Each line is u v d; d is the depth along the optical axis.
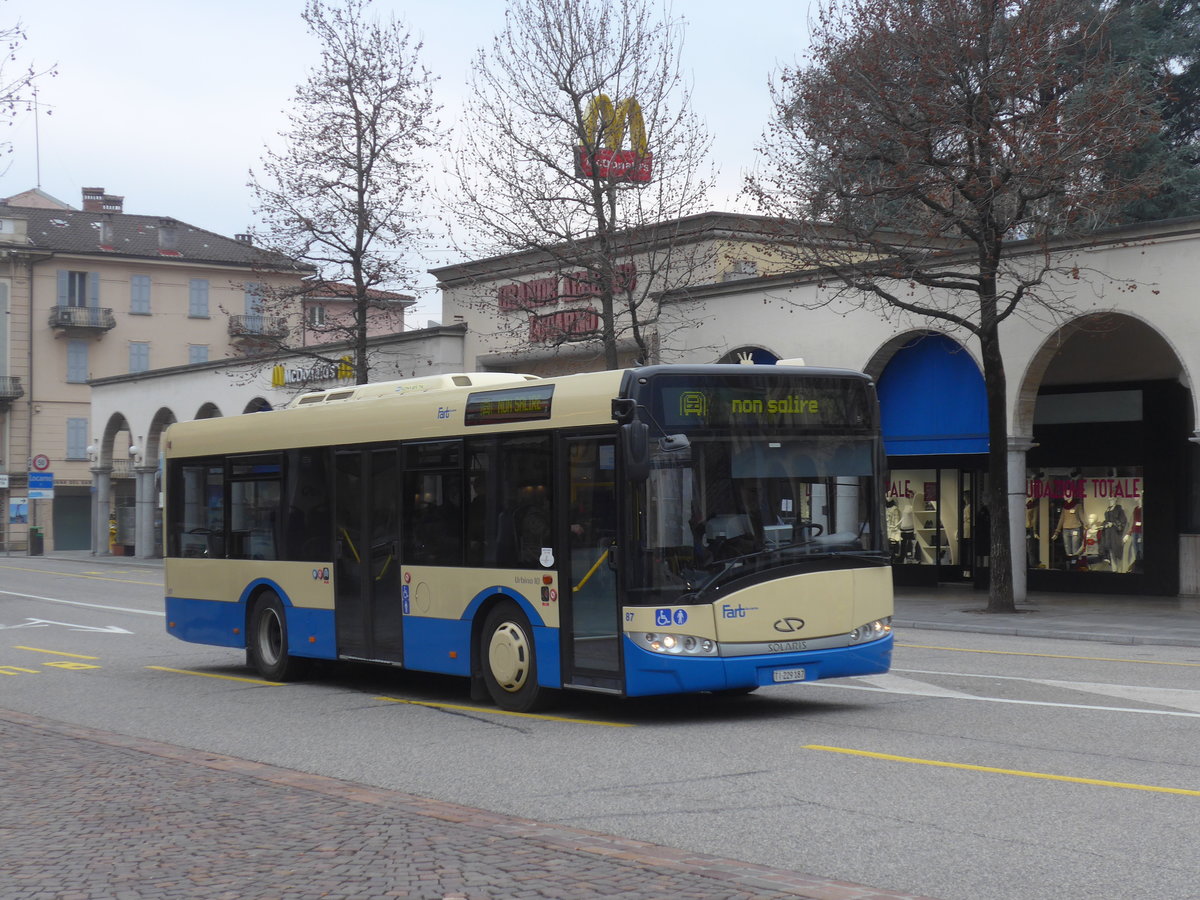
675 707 13.19
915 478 31.41
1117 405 28.23
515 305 32.06
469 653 13.59
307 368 44.03
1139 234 23.12
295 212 37.78
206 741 11.99
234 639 17.25
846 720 11.89
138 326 78.88
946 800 8.38
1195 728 11.06
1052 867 6.74
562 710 13.17
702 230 30.58
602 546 12.04
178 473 18.42
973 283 24.84
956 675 15.10
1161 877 6.52
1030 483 29.52
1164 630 20.81
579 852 6.88
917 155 23.73
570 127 29.16
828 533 12.25
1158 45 35.91
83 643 22.73
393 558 14.59
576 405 12.35
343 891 6.18
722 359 30.31
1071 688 13.77
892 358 27.62
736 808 8.36
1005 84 22.95
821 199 25.08
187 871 6.62
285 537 16.36
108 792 8.88
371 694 15.12
